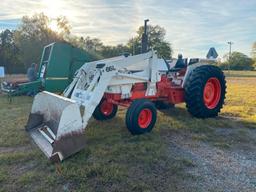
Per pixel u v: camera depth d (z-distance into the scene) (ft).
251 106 27.53
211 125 18.89
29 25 126.41
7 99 32.19
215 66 21.35
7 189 10.08
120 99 17.24
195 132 17.31
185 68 21.50
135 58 17.56
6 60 138.41
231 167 12.25
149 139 15.61
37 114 16.67
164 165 12.16
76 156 12.65
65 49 31.42
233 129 18.17
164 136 16.37
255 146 15.05
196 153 13.82
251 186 10.57
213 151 14.16
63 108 12.70
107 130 17.29
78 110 12.57
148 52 18.60
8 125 18.71
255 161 12.98
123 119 20.17
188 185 10.50
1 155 13.12
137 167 11.88
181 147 14.62
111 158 12.67
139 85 18.19
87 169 11.30
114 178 10.73
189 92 19.70
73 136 12.50
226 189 10.29
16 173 11.35
